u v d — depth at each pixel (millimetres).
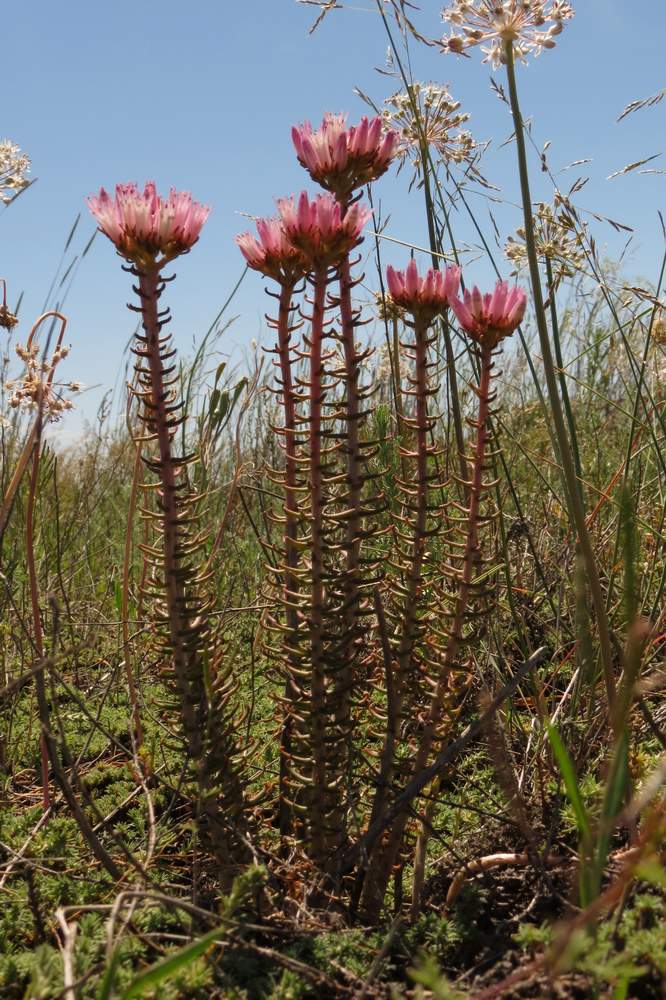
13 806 466
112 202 339
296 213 344
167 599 364
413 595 375
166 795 452
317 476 362
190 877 399
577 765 421
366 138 350
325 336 359
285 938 353
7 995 333
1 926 369
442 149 459
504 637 523
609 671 368
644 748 435
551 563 565
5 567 637
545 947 313
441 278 363
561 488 623
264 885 367
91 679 578
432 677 388
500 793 429
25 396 431
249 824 389
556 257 436
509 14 348
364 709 397
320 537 364
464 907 361
